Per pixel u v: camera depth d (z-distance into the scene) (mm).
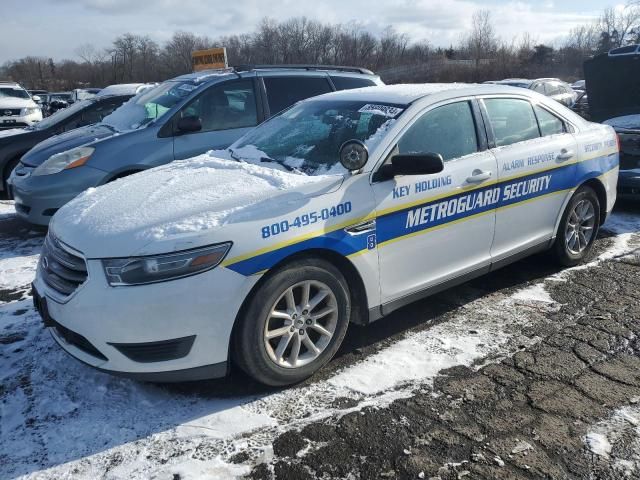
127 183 3715
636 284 4645
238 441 2777
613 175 5219
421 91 4090
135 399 3148
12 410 3049
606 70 8109
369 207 3371
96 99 9266
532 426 2840
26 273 5195
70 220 3297
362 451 2689
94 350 2973
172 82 7035
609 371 3330
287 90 6871
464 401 3055
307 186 3242
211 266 2859
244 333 2992
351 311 3533
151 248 2820
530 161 4312
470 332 3857
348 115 3975
